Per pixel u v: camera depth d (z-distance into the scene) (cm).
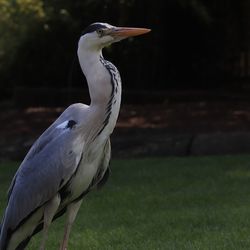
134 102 2220
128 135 1756
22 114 2120
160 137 1667
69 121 702
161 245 892
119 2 2127
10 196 720
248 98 2203
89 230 980
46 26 2283
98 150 709
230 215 1027
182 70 2441
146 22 2281
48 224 708
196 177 1302
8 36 2338
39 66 2339
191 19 2377
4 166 1488
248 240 898
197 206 1100
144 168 1396
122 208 1104
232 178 1284
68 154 690
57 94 2245
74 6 2242
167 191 1204
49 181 696
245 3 2372
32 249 908
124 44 2281
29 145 1655
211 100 2214
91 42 711
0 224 752
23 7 2289
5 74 2378
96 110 702
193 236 930
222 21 2408
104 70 709
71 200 718
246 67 2497
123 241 923
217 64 2462
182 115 1995
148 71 2353
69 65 2314
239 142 1596
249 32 2441
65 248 729
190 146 1600
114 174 1349
